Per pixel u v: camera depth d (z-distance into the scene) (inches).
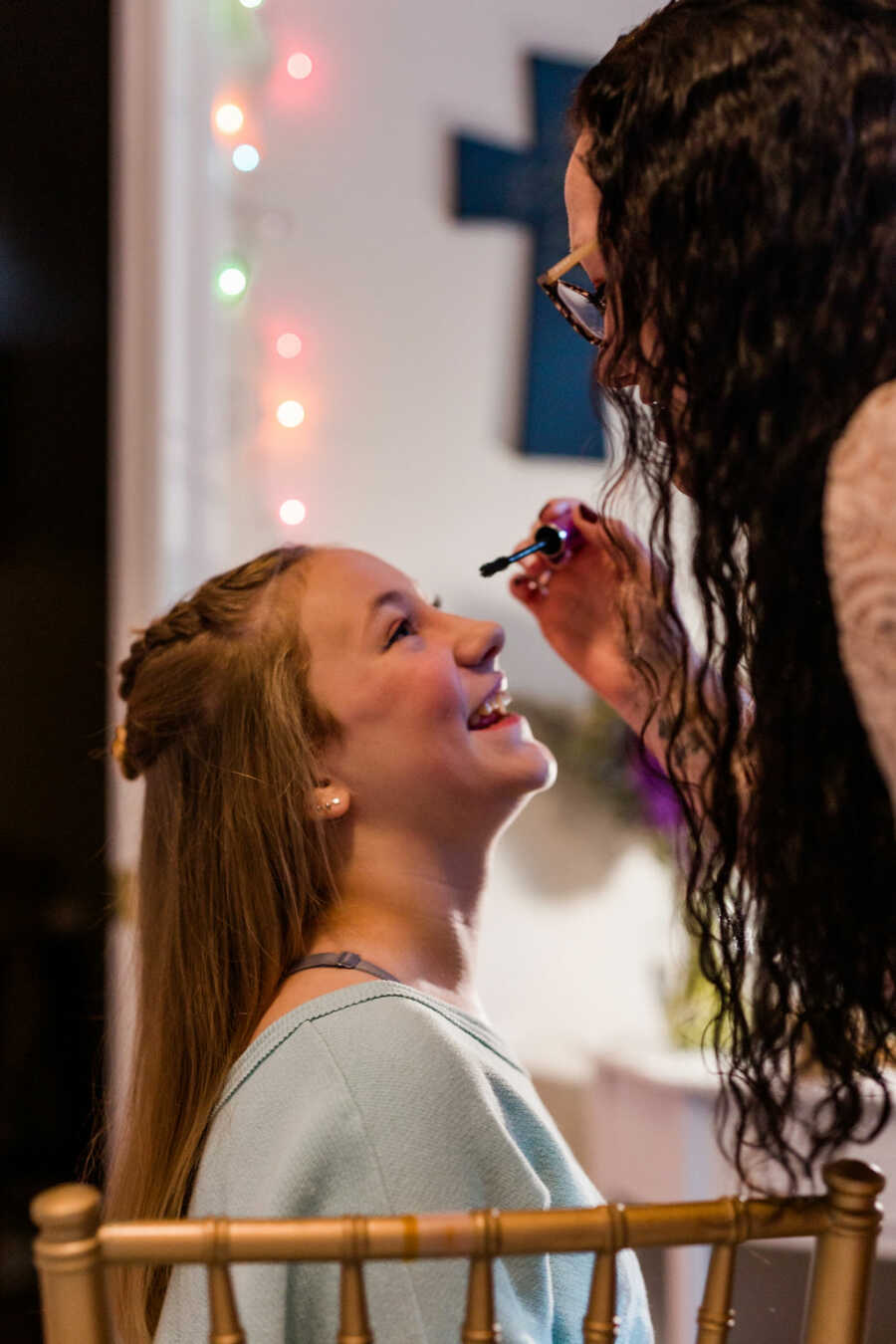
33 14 86.4
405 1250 25.0
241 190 90.0
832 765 26.2
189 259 86.9
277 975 37.1
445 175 95.2
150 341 84.6
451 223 95.3
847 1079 27.5
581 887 95.7
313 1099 31.1
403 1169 30.0
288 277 91.6
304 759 37.8
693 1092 71.1
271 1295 29.3
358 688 38.3
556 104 96.3
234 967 37.6
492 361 96.5
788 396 26.6
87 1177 46.8
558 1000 95.2
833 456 24.8
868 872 26.3
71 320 87.1
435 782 38.1
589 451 97.3
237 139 89.7
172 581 85.9
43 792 88.2
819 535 26.1
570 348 97.0
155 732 39.6
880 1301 77.3
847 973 26.8
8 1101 87.0
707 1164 71.5
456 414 95.8
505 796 38.9
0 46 86.1
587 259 33.0
